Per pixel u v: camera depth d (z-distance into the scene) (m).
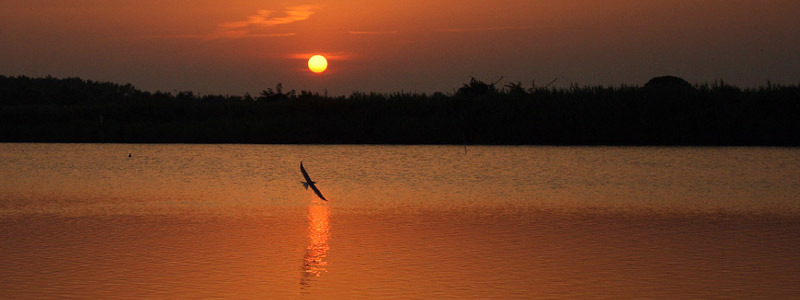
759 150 126.75
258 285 35.56
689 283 35.75
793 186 77.88
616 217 56.16
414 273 37.81
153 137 161.00
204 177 88.38
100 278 36.66
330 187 78.12
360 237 47.62
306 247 44.38
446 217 56.16
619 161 108.25
